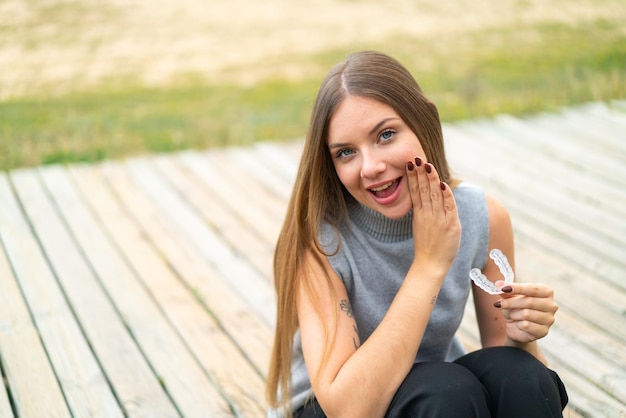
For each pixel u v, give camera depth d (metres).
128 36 9.15
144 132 6.32
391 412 1.83
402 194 1.94
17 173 5.03
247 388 2.78
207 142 6.05
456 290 2.09
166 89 7.48
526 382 1.85
